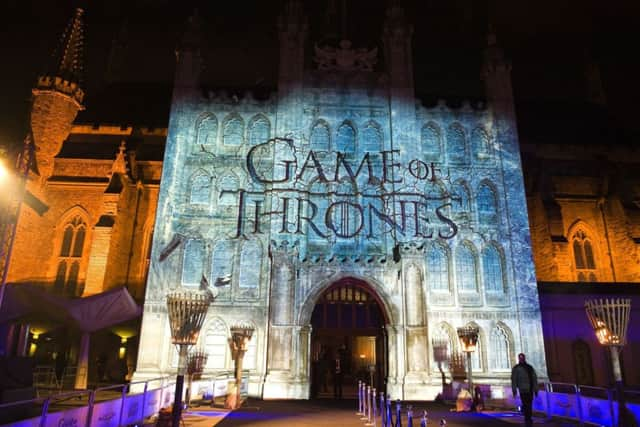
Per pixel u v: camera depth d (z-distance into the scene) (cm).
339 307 3098
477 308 3031
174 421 1466
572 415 1938
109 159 4341
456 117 3428
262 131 3316
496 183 3300
